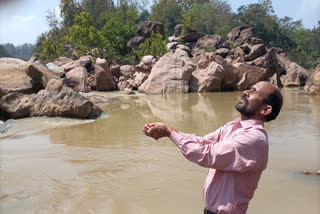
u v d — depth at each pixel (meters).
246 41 38.50
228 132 2.15
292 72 26.08
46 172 4.65
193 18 47.44
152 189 3.99
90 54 35.06
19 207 3.44
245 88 20.73
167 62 19.62
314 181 4.16
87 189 3.97
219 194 2.02
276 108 2.07
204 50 39.16
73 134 7.29
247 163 1.91
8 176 4.46
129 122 8.78
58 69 19.73
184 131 7.46
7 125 8.42
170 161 5.14
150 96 17.09
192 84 19.95
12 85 11.73
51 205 3.49
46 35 61.44
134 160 5.21
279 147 5.98
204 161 1.95
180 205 3.50
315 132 7.26
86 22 35.31
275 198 3.64
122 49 40.12
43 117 9.60
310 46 75.00
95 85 21.33
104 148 6.00
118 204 3.52
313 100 14.07
